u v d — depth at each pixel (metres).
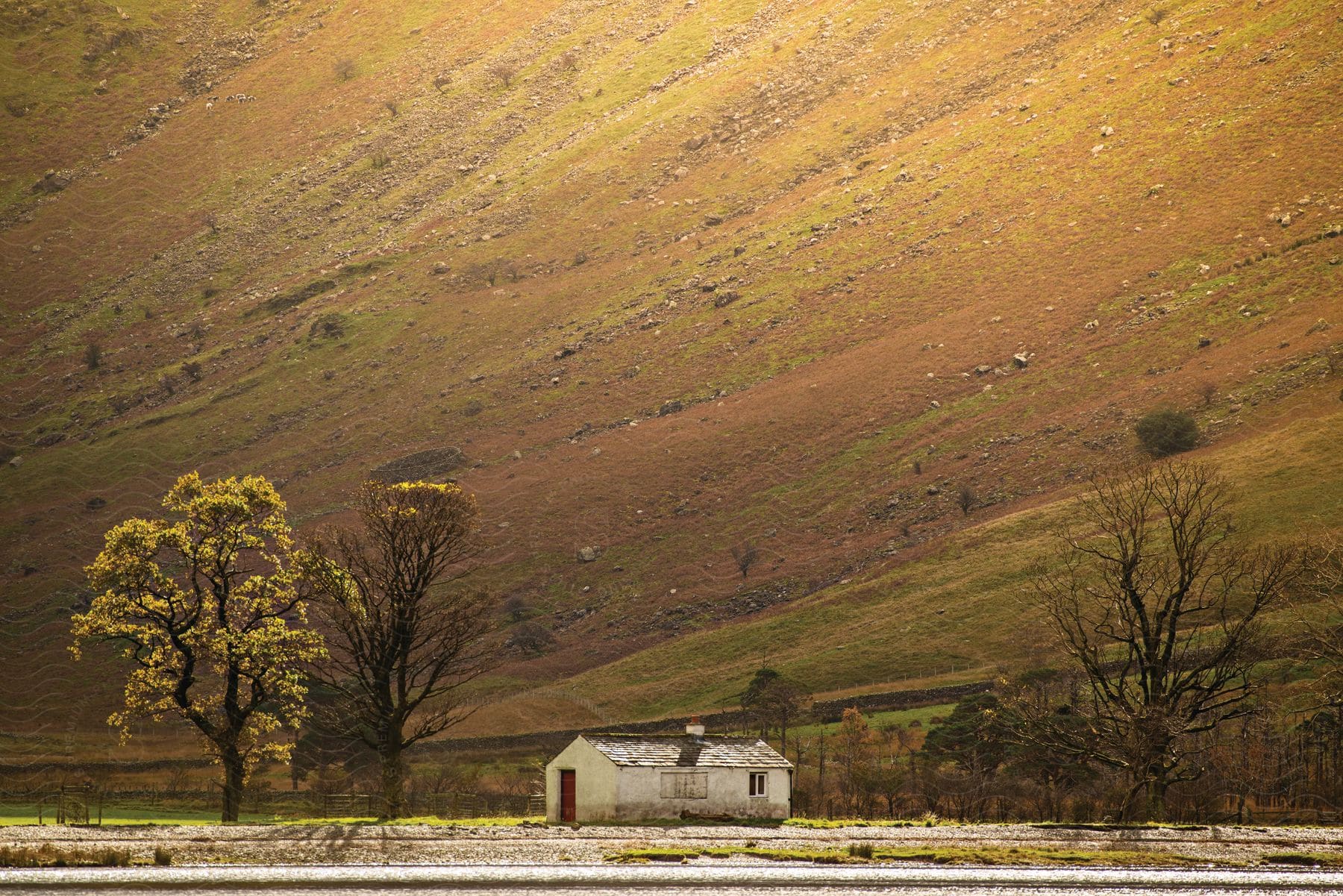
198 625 75.50
